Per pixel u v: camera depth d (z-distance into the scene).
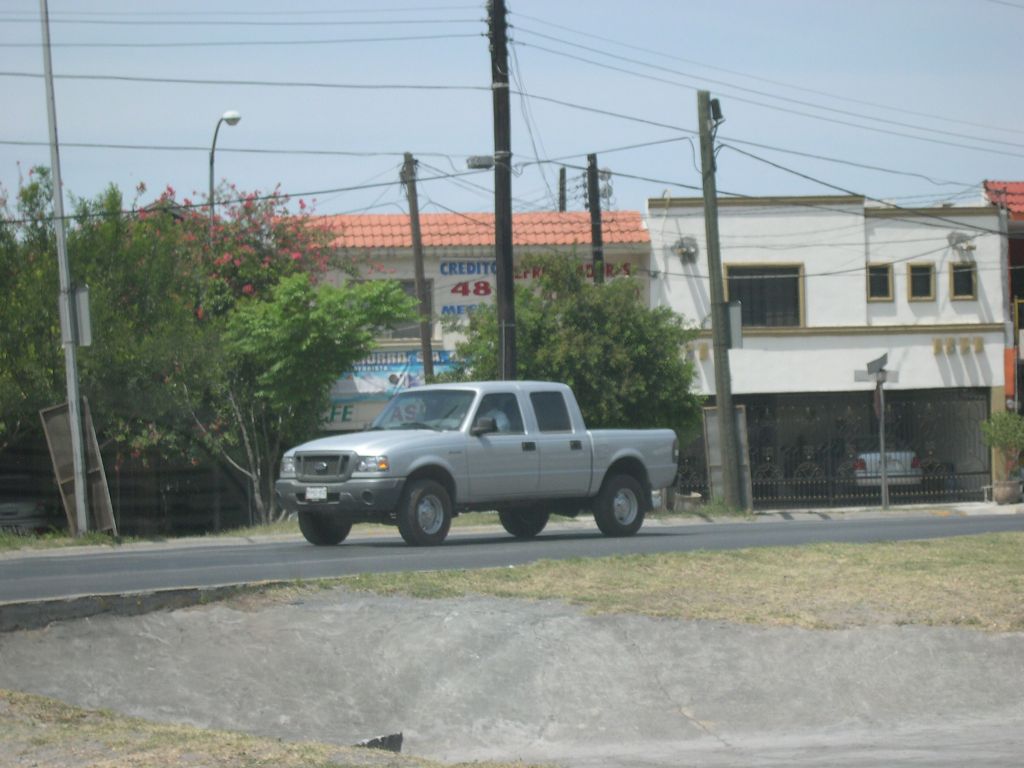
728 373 45.03
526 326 48.53
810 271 60.03
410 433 25.69
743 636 16.11
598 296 49.22
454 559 22.00
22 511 46.12
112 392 44.19
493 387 26.89
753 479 58.31
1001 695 15.40
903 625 16.56
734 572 19.80
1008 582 19.14
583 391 48.88
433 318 57.00
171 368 45.25
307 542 29.53
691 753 13.40
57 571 21.20
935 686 15.44
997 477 58.81
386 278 55.81
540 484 26.97
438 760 12.62
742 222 59.56
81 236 45.28
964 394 61.69
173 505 50.94
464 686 14.76
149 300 46.38
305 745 11.12
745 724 14.54
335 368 47.53
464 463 25.78
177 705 13.61
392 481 24.66
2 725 11.32
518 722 14.30
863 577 19.45
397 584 17.95
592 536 29.27
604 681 15.03
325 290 47.25
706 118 45.06
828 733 14.37
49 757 10.31
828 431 59.94
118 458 47.50
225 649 14.93
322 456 25.30
